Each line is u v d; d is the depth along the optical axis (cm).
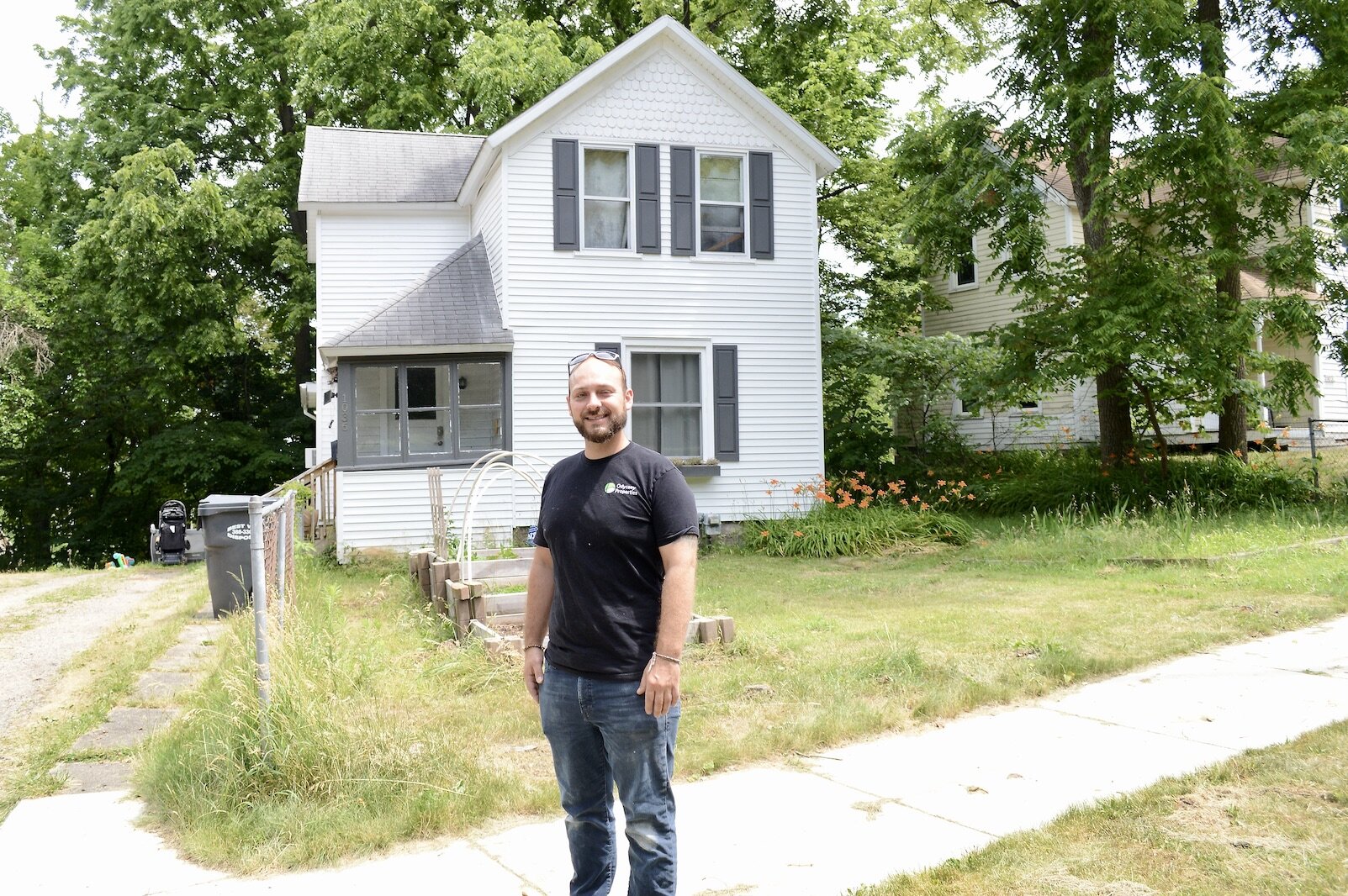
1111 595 992
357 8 2272
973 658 723
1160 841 394
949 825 430
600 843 323
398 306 1573
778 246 1681
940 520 1562
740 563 1427
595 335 1588
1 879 398
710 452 1633
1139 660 714
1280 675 667
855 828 430
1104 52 1611
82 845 432
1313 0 1620
